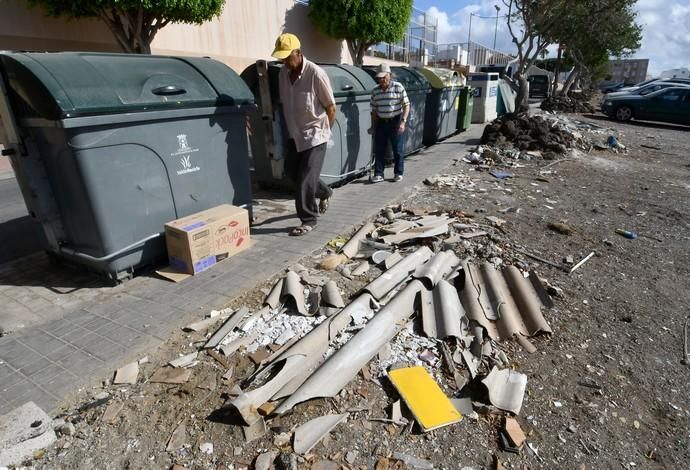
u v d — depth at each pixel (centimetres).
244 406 222
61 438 213
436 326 301
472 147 1006
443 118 1077
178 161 383
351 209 541
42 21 921
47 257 427
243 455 205
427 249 399
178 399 236
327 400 238
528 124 988
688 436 231
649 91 1859
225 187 439
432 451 213
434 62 2938
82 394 240
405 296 320
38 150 336
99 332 295
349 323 296
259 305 324
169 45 1165
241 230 411
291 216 523
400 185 657
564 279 384
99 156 322
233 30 1366
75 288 358
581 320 327
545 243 457
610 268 411
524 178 734
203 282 361
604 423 236
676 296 367
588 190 677
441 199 591
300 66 422
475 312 314
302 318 305
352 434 219
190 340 285
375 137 669
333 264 382
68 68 306
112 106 315
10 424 213
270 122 523
